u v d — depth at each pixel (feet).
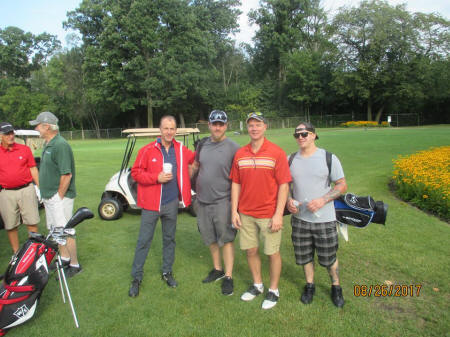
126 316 8.88
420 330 8.00
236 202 9.50
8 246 13.96
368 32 108.68
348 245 12.82
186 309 9.15
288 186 8.89
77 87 127.95
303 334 7.98
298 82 130.21
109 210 17.35
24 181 12.23
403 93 107.45
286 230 15.30
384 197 19.36
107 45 106.11
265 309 9.03
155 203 10.09
